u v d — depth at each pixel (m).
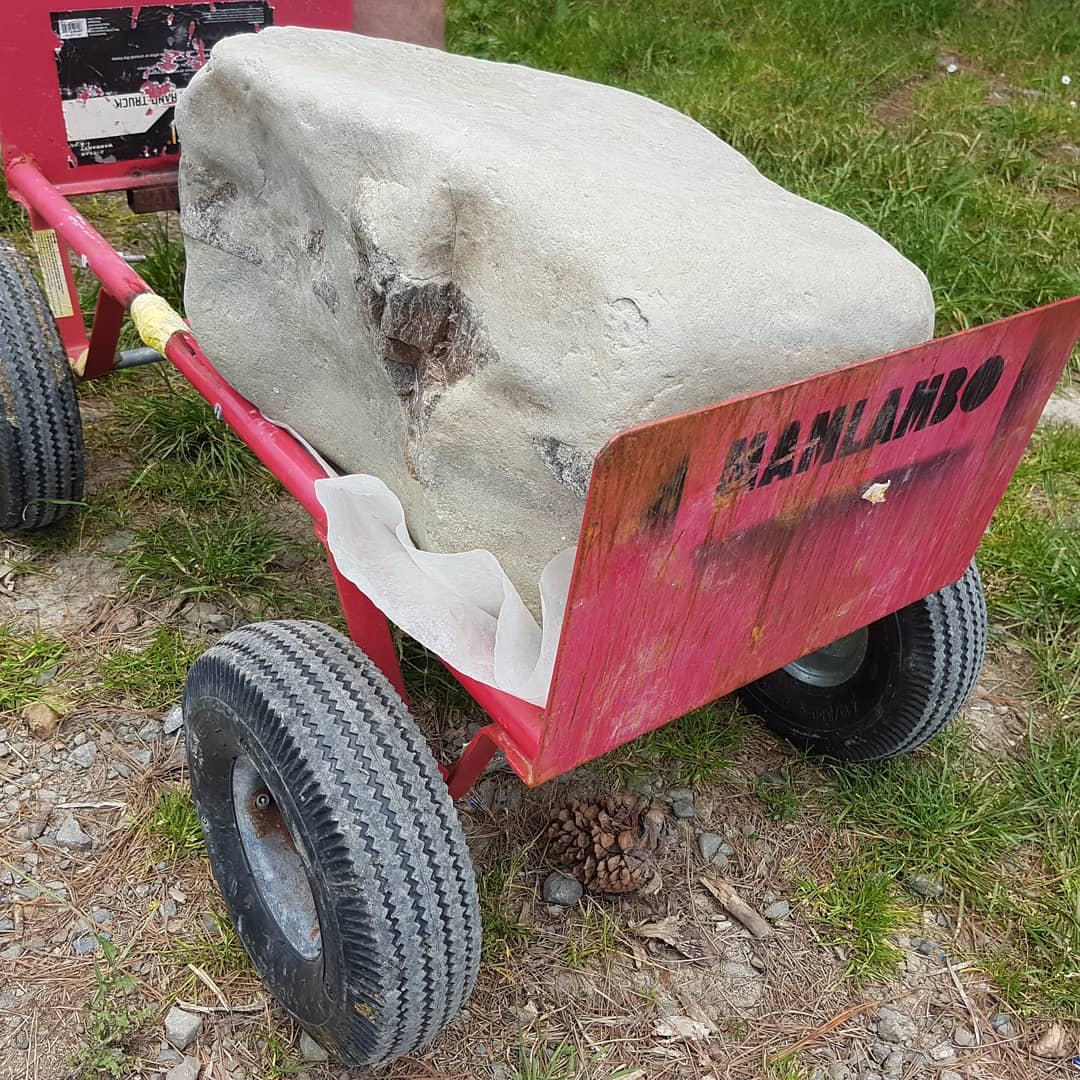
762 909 2.28
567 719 1.46
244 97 1.79
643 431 1.21
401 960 1.56
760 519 1.49
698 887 2.31
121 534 3.00
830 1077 2.01
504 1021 2.03
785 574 1.63
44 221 2.81
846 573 1.76
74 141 2.66
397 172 1.54
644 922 2.22
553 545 1.56
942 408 1.62
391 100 1.62
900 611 2.23
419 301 1.54
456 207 1.50
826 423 1.45
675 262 1.43
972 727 2.76
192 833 2.25
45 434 2.66
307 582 2.92
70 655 2.65
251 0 2.67
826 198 4.70
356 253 1.61
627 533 1.31
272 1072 1.90
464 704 2.60
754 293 1.49
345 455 1.96
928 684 2.24
